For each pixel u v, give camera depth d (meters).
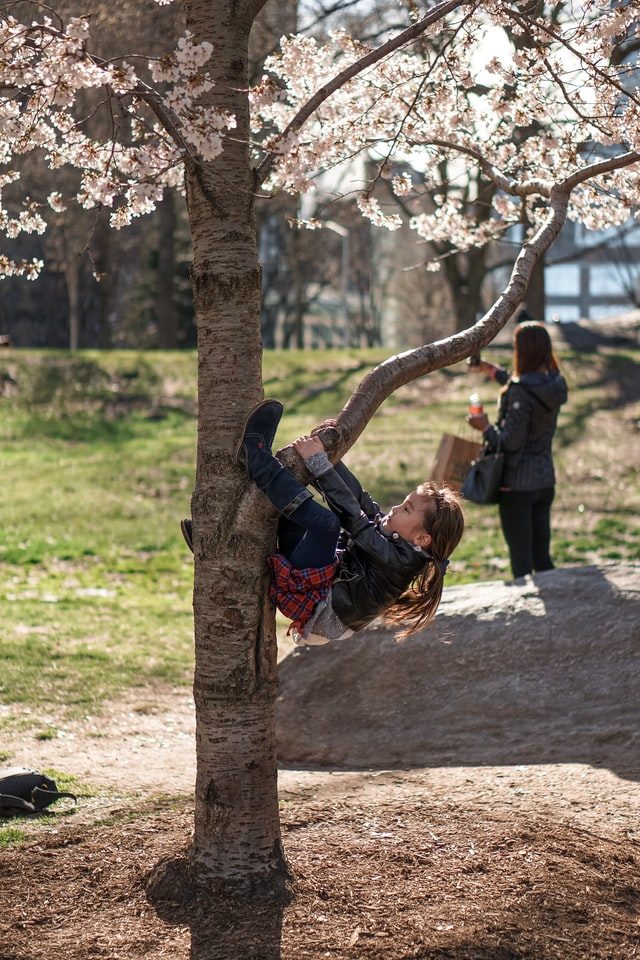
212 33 3.83
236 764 3.86
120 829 4.54
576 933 3.63
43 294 56.38
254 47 11.73
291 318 69.31
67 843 4.39
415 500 3.86
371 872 4.04
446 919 3.66
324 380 25.83
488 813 4.71
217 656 3.82
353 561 3.79
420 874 4.03
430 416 21.97
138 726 6.70
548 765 5.52
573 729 5.96
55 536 14.28
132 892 3.89
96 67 3.64
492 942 3.52
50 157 4.40
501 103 5.15
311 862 4.12
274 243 57.56
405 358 3.91
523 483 7.73
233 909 3.72
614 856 4.25
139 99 3.91
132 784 5.38
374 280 66.44
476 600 7.05
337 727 6.38
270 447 3.74
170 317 35.41
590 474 17.84
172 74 3.63
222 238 3.78
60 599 10.59
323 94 3.97
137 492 17.41
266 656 3.87
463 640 6.70
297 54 5.41
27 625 9.30
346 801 4.93
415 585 4.35
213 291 3.78
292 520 3.62
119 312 55.66
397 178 5.47
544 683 6.35
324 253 56.34
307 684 6.66
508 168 5.85
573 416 21.66
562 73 4.93
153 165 4.02
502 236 6.39
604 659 6.40
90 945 3.49
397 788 5.20
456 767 5.62
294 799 5.01
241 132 3.84
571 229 53.53
